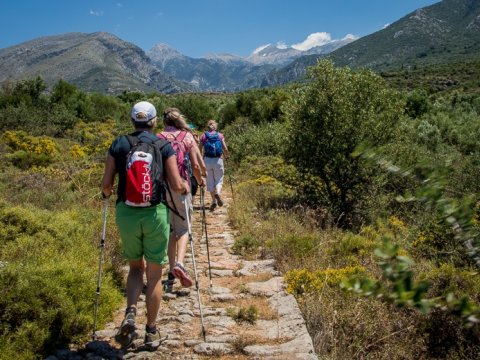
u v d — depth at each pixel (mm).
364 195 12078
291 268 7012
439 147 19641
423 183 1937
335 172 12227
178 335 4633
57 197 11812
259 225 9477
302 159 12414
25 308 4398
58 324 4551
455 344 5387
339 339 5074
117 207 4211
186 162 5773
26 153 19859
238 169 19438
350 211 11961
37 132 29859
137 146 4188
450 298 1738
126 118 40062
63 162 18266
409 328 5387
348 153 11883
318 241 8203
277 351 4285
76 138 30078
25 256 6246
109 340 4578
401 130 12758
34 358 4148
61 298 4664
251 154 21547
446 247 7652
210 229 9812
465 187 10727
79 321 4629
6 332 4258
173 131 5980
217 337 4574
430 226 8203
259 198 12828
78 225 7922
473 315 1686
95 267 6203
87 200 11297
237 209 10852
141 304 5633
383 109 12312
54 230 7223
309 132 12125
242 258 7727
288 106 12922
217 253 7988
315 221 10273
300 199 12508
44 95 38156
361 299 5547
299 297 5883
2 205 7594
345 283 1854
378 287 1782
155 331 4391
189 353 4281
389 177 12133
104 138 29578
